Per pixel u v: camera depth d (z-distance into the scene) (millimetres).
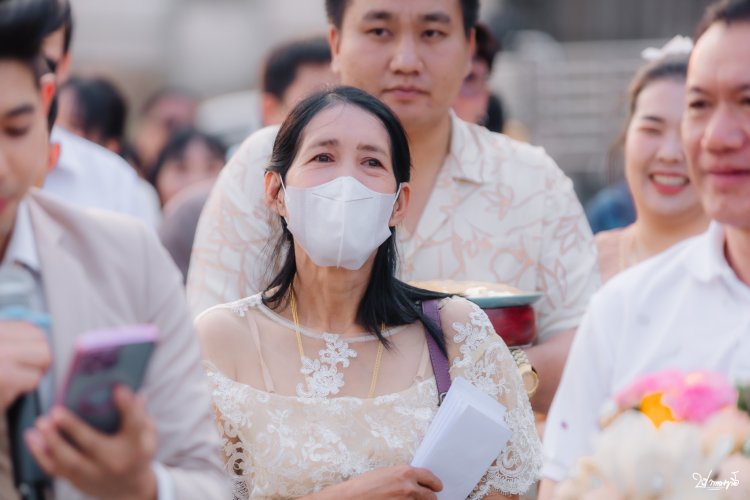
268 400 5016
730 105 4879
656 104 7559
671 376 4379
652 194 7621
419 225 6387
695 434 3859
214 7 24453
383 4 6227
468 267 6383
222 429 5023
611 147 8656
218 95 24438
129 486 3562
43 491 3637
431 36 6285
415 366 5156
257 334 5195
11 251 3842
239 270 6141
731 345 4910
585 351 5254
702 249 5113
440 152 6492
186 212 9125
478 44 8398
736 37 4863
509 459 5160
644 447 3801
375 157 5082
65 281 3820
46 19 3680
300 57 9359
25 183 3697
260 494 4926
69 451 3430
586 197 18359
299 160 5105
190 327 4121
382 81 6281
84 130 10734
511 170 6559
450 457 4914
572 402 5273
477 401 5027
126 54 24094
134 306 3957
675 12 22375
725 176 4898
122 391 3391
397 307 5207
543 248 6504
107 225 4008
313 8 24578
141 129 18141
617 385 5113
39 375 3543
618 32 22609
